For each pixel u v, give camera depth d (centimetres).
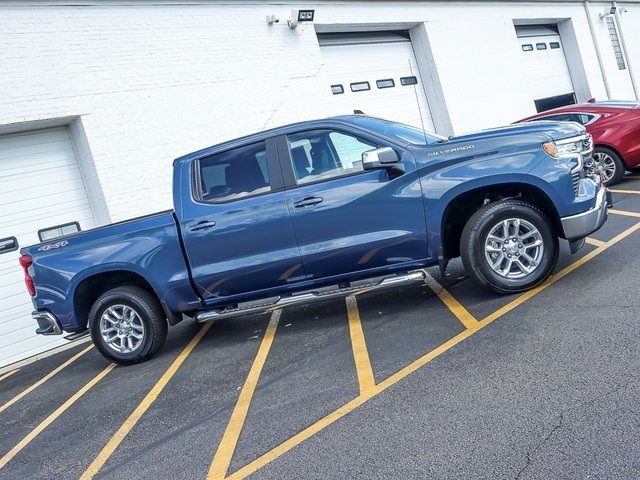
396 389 396
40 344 866
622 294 470
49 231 895
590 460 275
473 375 389
